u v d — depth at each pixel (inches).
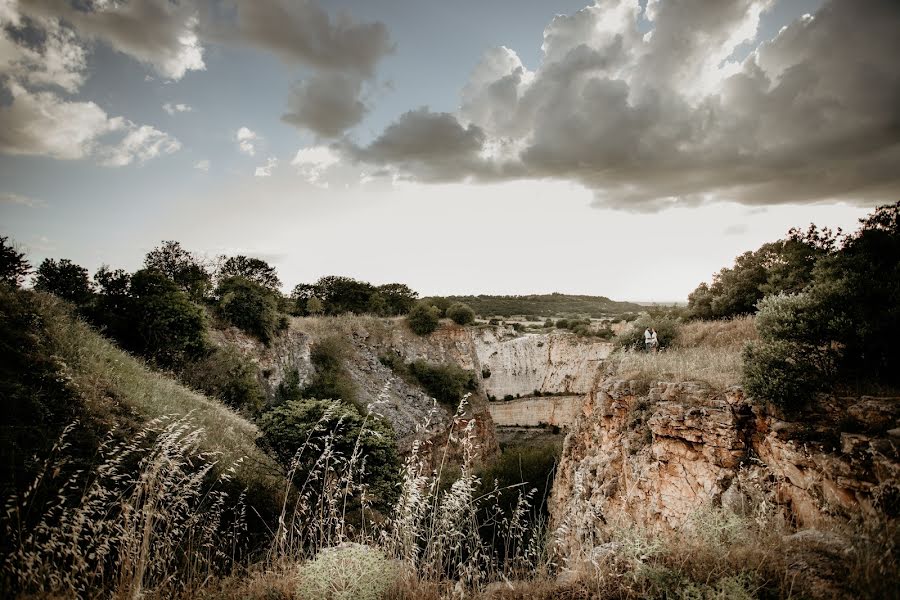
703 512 197.8
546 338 2301.9
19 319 418.0
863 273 341.4
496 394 2236.7
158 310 655.1
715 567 150.8
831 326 281.1
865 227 506.6
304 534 224.2
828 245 834.8
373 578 153.6
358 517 323.0
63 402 343.9
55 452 285.1
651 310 1185.4
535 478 760.3
